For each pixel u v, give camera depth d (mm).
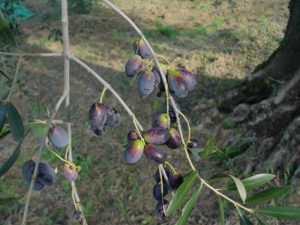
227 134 5164
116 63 6906
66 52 1416
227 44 7016
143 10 8758
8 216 4551
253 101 5320
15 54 1454
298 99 4699
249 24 7531
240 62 6504
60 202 4676
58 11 8000
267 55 6527
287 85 4750
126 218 4434
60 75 6648
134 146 1373
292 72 4965
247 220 1354
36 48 7266
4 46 5125
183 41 7477
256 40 6793
